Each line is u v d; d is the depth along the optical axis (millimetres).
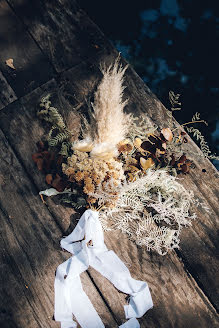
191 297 849
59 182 841
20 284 837
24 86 975
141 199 884
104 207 851
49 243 864
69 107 957
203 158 942
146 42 1218
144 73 1182
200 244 884
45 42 1010
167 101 1149
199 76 1184
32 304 825
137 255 865
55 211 884
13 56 998
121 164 842
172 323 830
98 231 847
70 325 806
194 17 1253
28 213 883
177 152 932
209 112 1141
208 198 914
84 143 831
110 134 837
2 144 933
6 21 1022
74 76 983
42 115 940
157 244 862
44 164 884
